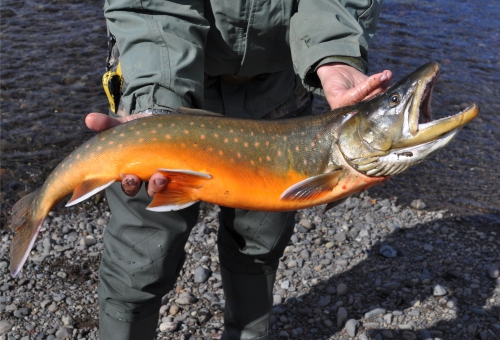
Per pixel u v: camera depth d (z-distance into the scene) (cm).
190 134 135
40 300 210
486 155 317
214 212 262
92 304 210
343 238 248
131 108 143
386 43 419
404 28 441
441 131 128
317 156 135
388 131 131
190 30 146
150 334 162
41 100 332
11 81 347
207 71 162
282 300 218
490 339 201
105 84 151
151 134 135
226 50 157
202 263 233
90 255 232
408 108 130
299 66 152
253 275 179
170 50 142
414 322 207
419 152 131
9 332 197
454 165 308
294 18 155
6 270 221
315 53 148
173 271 157
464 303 216
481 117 348
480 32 442
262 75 168
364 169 134
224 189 136
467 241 250
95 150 136
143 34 142
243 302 181
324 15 150
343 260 236
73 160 138
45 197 141
